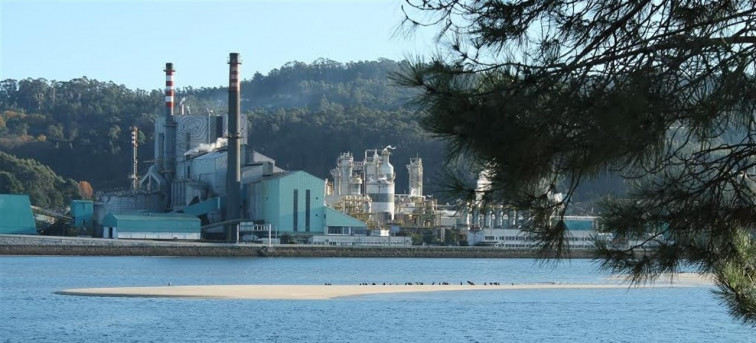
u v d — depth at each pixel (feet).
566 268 586.04
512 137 39.01
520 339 207.00
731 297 56.75
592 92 39.75
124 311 264.11
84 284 388.57
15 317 248.52
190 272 490.08
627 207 45.06
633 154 38.47
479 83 40.60
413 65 40.34
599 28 42.52
